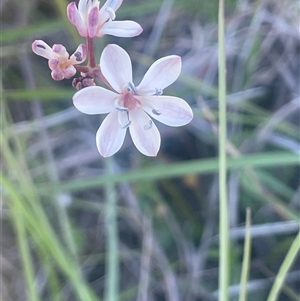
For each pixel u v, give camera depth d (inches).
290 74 8.0
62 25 7.3
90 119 8.4
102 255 8.1
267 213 7.7
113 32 3.0
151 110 3.1
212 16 8.0
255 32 7.7
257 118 7.6
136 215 7.8
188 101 8.0
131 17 8.4
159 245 7.8
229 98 7.6
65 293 7.9
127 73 3.0
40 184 7.8
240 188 7.8
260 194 7.1
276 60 8.0
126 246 8.2
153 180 7.8
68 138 8.5
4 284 8.1
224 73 4.0
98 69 3.1
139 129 3.1
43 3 8.6
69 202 7.7
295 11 7.5
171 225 7.8
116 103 3.0
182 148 8.3
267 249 7.7
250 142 7.8
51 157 8.0
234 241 7.6
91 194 8.4
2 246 8.2
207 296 7.7
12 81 8.4
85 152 8.4
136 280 8.0
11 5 8.5
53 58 3.0
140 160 8.0
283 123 7.5
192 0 7.7
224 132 4.1
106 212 7.4
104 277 8.1
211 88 7.2
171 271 7.5
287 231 7.6
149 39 8.4
